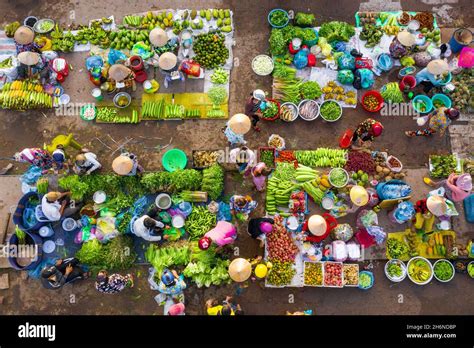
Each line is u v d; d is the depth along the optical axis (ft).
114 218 31.40
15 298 31.37
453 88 33.45
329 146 33.58
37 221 31.04
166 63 31.83
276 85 33.96
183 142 33.63
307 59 33.99
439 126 32.37
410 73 34.17
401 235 31.99
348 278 30.83
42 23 35.35
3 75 33.94
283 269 30.71
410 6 35.76
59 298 31.37
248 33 35.35
